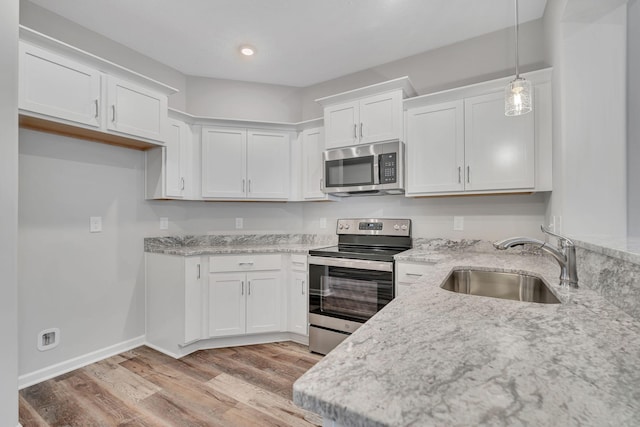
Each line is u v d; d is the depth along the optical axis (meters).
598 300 1.00
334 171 2.75
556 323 0.78
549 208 2.08
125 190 2.64
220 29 2.40
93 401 1.88
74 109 2.01
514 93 1.52
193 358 2.47
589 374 0.52
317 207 3.28
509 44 2.39
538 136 2.02
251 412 1.78
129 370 2.27
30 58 1.82
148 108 2.45
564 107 1.69
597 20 1.64
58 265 2.24
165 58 2.82
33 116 1.84
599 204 1.64
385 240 2.83
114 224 2.57
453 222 2.57
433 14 2.22
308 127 3.05
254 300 2.72
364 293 2.36
